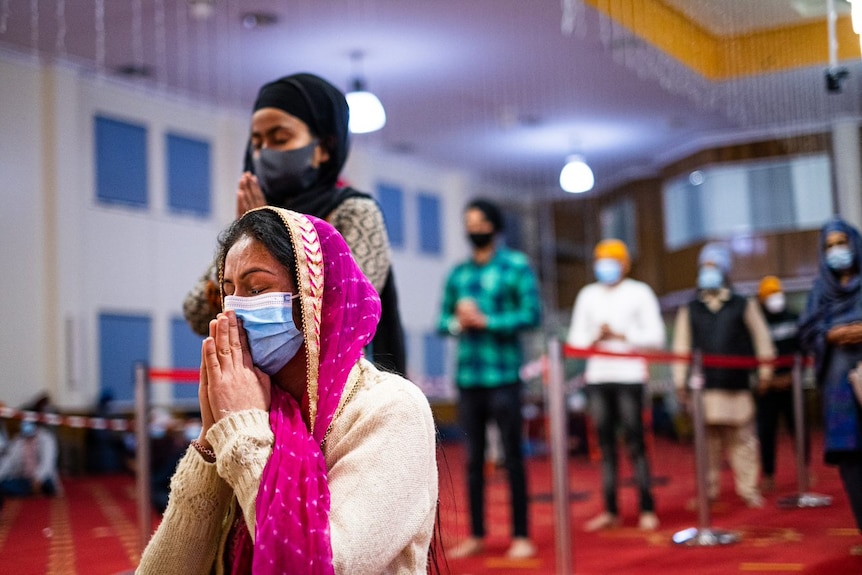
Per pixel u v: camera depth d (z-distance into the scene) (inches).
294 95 96.3
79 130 437.4
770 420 287.3
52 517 281.7
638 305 237.5
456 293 205.8
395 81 466.0
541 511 276.2
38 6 351.3
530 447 530.9
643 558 184.9
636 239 684.7
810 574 161.3
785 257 583.8
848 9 226.5
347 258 57.5
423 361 635.5
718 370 247.4
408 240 631.8
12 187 411.8
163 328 471.2
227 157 510.3
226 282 57.2
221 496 55.3
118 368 449.7
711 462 266.5
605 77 463.5
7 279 408.5
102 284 443.5
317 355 54.9
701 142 602.9
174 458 270.4
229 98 490.6
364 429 54.2
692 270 626.2
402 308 618.5
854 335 173.9
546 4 365.1
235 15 369.4
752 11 318.7
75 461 422.9
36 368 417.1
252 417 53.2
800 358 259.8
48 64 423.8
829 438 175.9
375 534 51.1
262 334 54.6
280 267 55.4
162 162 476.4
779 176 583.2
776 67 334.3
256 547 49.3
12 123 412.2
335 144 98.7
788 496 269.1
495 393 194.5
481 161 647.8
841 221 187.8
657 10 355.9
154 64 431.2
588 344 240.4
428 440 55.7
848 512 231.8
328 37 399.9
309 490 50.8
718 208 605.3
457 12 373.4
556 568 179.0
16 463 340.5
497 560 189.2
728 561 176.6
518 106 516.1
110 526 257.8
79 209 434.6
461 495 320.2
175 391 474.3
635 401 230.5
